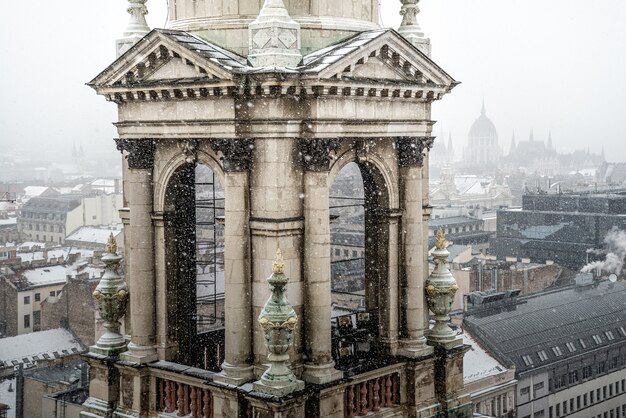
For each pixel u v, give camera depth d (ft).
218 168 113.91
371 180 123.24
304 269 111.75
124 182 127.44
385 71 116.57
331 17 118.01
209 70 108.78
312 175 110.52
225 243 111.45
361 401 116.57
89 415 124.36
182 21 120.47
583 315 440.04
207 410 113.29
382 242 122.31
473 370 374.63
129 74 117.80
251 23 110.01
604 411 430.61
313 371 110.52
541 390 395.96
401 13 130.31
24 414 389.19
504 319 412.77
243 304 110.83
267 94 107.65
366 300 125.49
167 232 121.19
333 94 109.81
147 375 120.37
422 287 123.85
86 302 520.83
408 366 121.80
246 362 111.14
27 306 597.93
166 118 116.47
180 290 123.13
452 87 124.98
